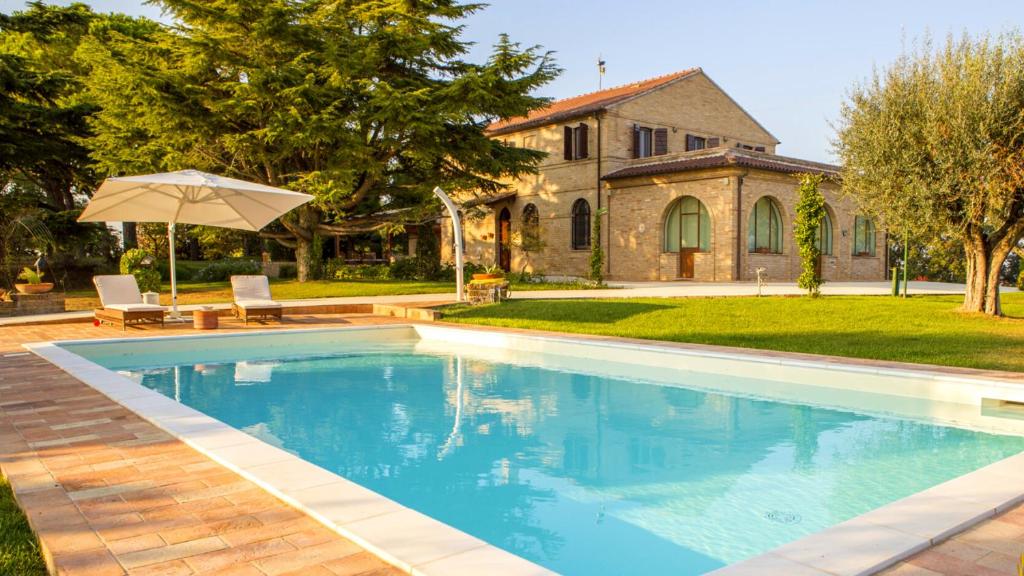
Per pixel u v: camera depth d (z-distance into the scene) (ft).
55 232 80.07
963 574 9.23
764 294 60.75
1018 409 22.75
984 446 19.65
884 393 25.52
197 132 65.46
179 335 39.70
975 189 35.96
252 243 133.90
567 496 15.84
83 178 86.94
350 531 10.49
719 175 83.87
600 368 33.55
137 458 15.05
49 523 11.25
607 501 15.47
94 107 78.54
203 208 48.52
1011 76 35.32
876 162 39.45
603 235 97.19
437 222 121.70
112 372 26.32
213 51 63.00
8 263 63.87
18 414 19.47
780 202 89.71
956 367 26.43
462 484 16.72
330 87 65.87
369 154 68.90
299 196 44.78
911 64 39.91
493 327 44.45
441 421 23.06
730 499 15.52
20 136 75.97
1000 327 37.78
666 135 101.55
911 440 20.42
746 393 27.81
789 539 13.21
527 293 66.44
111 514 11.66
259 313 46.75
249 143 65.92
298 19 68.28
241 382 30.12
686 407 25.16
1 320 46.32
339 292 67.87
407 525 10.74
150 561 9.75
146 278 55.57
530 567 9.19
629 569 11.84
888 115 39.14
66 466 14.48
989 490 12.46
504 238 112.98
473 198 110.01
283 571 9.41
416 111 64.75
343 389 28.55
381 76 72.90
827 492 15.94
